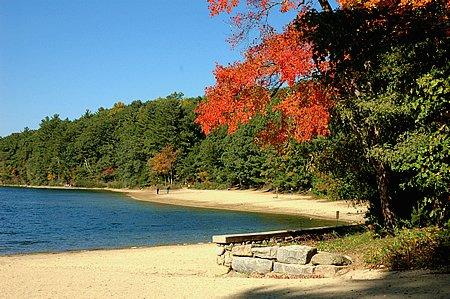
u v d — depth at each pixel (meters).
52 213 53.53
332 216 43.69
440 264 10.12
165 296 9.92
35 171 139.88
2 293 10.82
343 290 8.87
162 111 103.44
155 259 18.23
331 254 11.88
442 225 12.23
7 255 22.16
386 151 11.41
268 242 14.78
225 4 14.45
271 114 16.12
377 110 11.41
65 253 22.55
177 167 100.06
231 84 14.77
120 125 128.88
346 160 15.66
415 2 9.41
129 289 10.95
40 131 144.62
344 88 12.84
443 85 9.62
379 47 10.40
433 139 10.02
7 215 50.91
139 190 102.88
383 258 11.41
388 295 7.91
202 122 15.18
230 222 40.66
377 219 15.19
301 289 9.55
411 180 12.08
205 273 13.67
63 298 10.13
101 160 125.38
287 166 65.88
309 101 13.91
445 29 9.80
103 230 35.78
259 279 11.75
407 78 10.99
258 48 14.67
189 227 37.09
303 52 13.65
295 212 48.88
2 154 155.00
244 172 80.69
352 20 9.89
